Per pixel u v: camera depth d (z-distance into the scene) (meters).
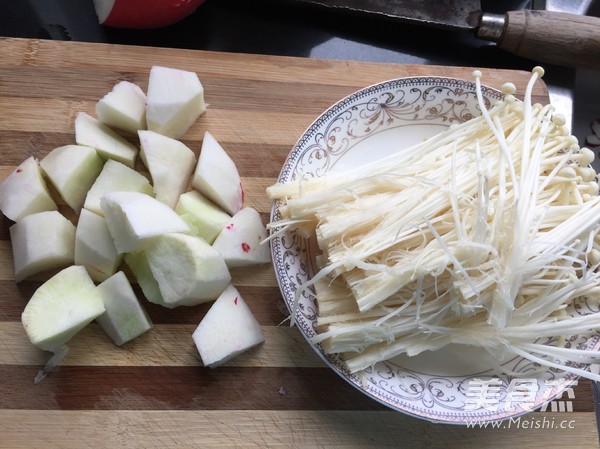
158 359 0.25
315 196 0.24
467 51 0.33
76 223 0.27
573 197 0.25
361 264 0.22
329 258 0.23
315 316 0.25
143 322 0.25
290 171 0.26
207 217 0.26
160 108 0.27
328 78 0.30
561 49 0.30
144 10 0.30
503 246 0.23
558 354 0.23
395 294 0.24
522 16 0.30
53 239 0.25
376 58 0.33
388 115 0.28
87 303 0.25
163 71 0.27
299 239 0.26
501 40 0.31
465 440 0.25
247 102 0.29
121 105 0.27
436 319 0.24
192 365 0.25
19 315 0.26
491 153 0.25
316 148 0.27
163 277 0.25
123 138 0.28
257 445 0.25
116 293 0.25
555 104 0.32
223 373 0.25
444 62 0.33
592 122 0.35
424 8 0.31
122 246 0.25
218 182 0.27
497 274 0.22
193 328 0.26
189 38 0.32
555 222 0.24
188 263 0.24
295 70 0.30
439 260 0.22
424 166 0.25
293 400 0.25
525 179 0.23
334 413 0.25
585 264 0.23
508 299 0.22
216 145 0.27
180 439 0.25
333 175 0.26
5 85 0.28
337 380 0.26
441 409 0.23
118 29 0.32
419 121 0.28
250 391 0.25
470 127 0.25
